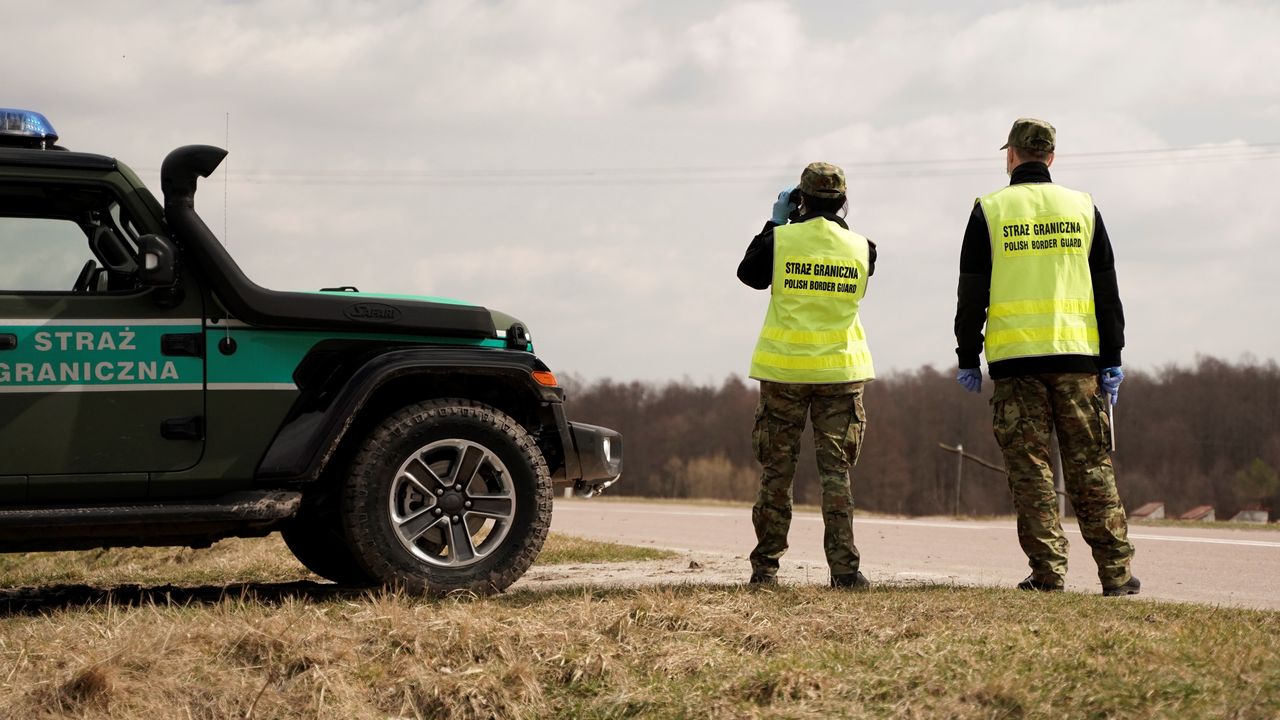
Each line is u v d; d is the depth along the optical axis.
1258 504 60.19
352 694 3.66
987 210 5.65
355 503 5.13
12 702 3.54
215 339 5.14
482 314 5.63
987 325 5.67
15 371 4.87
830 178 5.66
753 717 3.32
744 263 5.72
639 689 3.61
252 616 4.32
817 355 5.51
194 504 4.99
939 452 63.25
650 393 79.00
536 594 5.25
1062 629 4.11
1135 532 11.64
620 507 19.64
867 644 3.98
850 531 5.52
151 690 3.65
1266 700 3.20
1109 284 5.64
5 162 4.95
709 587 5.27
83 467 4.94
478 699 3.60
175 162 5.04
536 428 5.87
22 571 7.35
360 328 5.36
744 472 72.38
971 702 3.30
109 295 5.02
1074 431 5.55
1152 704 3.19
